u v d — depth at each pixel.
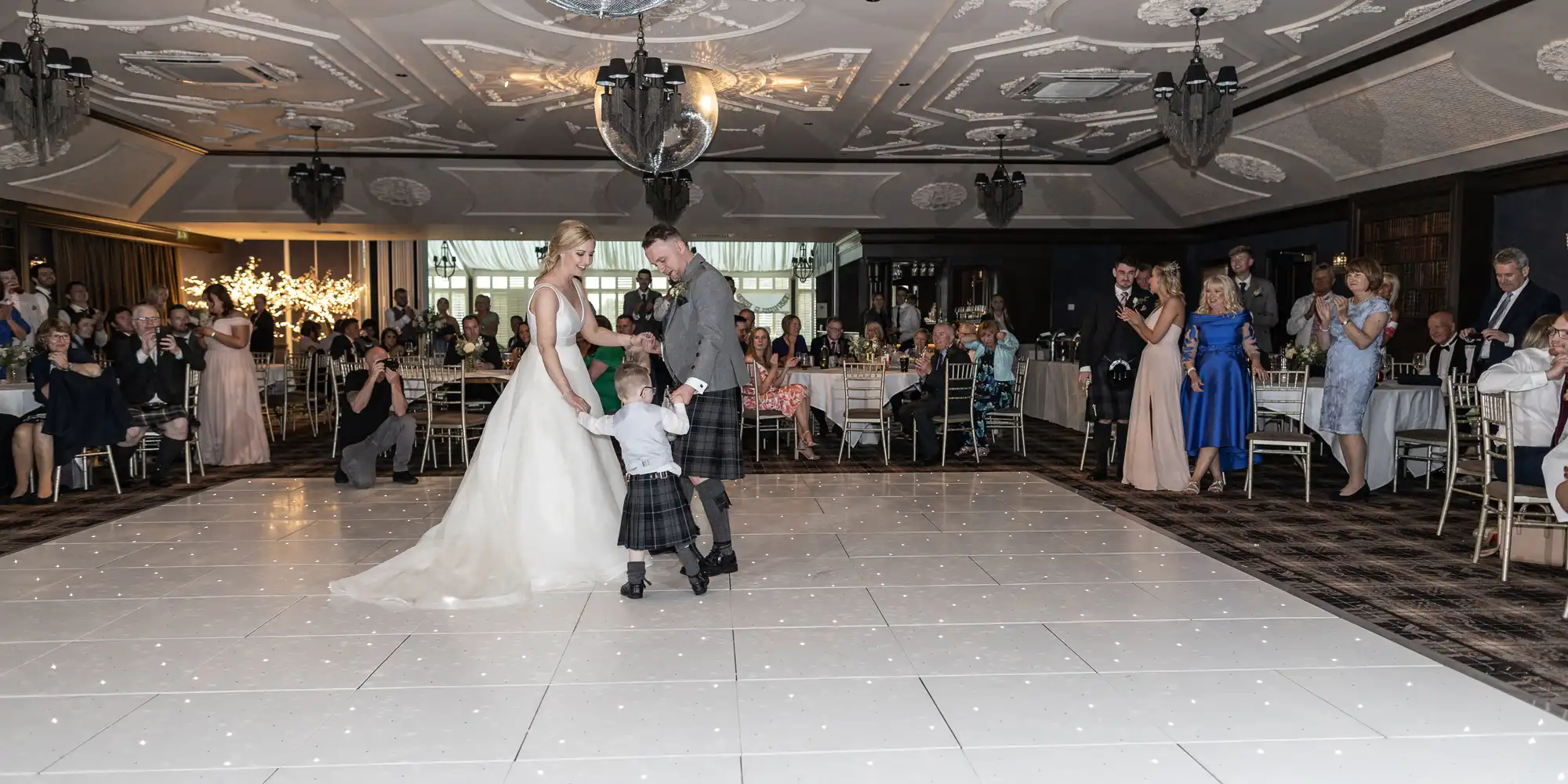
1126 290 7.51
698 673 3.20
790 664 3.28
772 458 8.98
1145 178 14.20
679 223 15.26
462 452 8.98
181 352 7.55
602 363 6.91
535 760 2.54
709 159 13.59
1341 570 4.61
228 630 3.67
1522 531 4.67
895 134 12.09
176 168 13.30
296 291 18.17
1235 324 6.66
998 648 3.45
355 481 7.22
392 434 7.43
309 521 5.89
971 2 7.17
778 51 8.48
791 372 9.34
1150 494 6.83
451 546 4.50
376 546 5.16
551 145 12.55
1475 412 5.82
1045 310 16.58
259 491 7.07
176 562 4.79
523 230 15.88
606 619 3.81
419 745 2.63
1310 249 13.59
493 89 9.70
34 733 2.73
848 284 17.75
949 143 12.70
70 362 7.00
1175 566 4.68
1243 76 9.40
